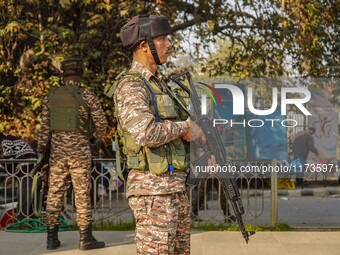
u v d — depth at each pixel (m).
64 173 6.46
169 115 3.42
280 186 13.05
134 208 3.38
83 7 12.84
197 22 13.28
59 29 12.23
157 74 3.65
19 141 8.44
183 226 3.54
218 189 8.04
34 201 7.63
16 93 13.33
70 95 6.33
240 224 3.69
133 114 3.27
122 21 12.76
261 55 13.16
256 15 13.10
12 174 8.20
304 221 9.03
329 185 12.88
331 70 12.63
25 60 12.78
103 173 8.59
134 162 3.34
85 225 6.49
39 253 6.37
